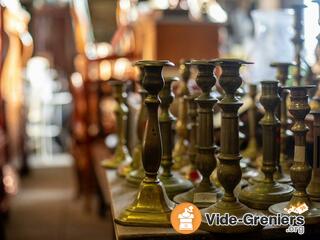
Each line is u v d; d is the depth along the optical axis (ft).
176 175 4.95
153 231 3.62
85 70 12.75
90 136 12.66
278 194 4.06
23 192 14.44
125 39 13.24
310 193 4.17
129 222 3.73
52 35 19.62
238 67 3.64
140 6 13.19
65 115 20.26
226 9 13.00
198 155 4.21
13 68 13.26
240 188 4.49
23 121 16.56
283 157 5.01
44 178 16.31
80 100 12.73
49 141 19.86
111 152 10.82
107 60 12.38
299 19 5.52
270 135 4.20
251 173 5.00
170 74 9.75
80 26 13.14
